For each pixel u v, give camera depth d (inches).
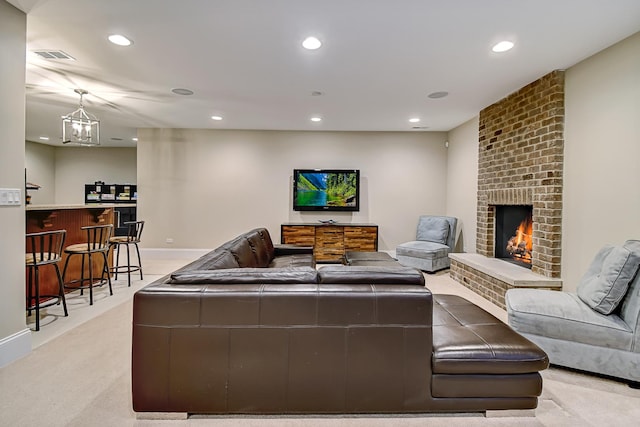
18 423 63.6
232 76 133.2
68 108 181.6
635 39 97.1
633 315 76.8
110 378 79.8
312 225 223.5
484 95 154.3
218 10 86.8
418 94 153.7
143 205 237.5
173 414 65.1
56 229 138.3
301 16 89.2
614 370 78.1
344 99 162.1
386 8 85.0
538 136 133.5
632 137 98.3
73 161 324.8
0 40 83.0
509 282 127.0
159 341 63.3
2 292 84.9
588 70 113.5
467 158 206.4
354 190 235.8
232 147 237.5
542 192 131.0
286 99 162.9
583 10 85.2
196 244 239.1
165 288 64.1
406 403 64.9
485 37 99.9
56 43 105.4
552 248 126.2
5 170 85.2
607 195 106.3
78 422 64.1
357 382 64.6
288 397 64.6
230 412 65.0
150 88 148.3
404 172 239.1
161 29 96.7
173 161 236.5
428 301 64.1
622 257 78.5
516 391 64.9
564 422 65.4
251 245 129.9
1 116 83.9
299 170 235.0
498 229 171.3
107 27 95.7
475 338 68.3
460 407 65.4
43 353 91.8
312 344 64.2
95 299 140.6
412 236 240.7
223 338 63.6
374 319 64.1
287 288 64.7
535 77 132.0
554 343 83.7
